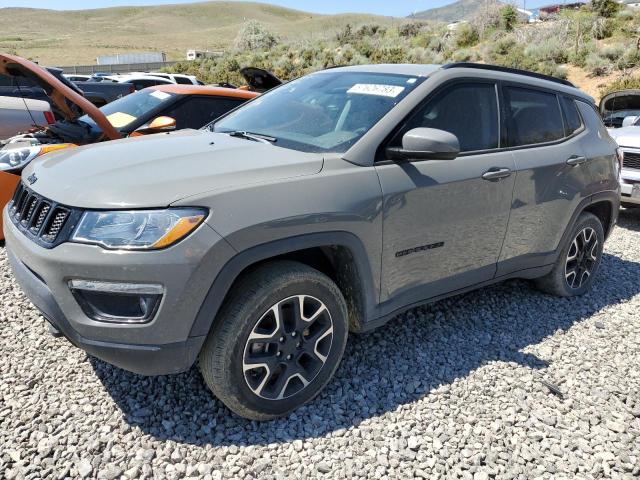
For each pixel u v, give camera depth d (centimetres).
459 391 311
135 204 233
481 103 355
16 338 337
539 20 3139
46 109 784
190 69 3120
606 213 473
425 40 3180
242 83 2719
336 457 255
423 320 391
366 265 288
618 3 2878
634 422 295
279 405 273
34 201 269
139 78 1475
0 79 888
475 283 362
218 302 242
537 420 292
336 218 267
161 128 487
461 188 324
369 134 298
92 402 280
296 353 276
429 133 284
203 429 266
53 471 235
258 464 246
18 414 268
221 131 364
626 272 528
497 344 367
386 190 289
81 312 237
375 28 3697
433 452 263
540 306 431
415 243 309
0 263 448
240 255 243
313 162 279
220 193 242
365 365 330
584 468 259
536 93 398
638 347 376
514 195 360
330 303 281
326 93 358
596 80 2106
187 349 241
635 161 678
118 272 228
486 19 3045
